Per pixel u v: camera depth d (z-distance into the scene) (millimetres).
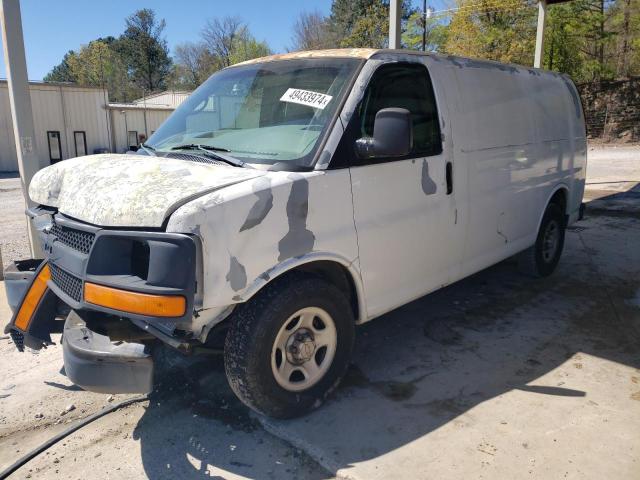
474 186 4316
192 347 2895
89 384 2857
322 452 2984
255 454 3004
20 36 5551
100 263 2697
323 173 3113
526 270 5879
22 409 3512
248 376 2973
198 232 2578
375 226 3445
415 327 4715
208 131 3787
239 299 2793
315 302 3166
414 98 3816
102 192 2840
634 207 10297
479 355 4164
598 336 4512
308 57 3816
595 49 34531
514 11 31922
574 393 3572
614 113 30359
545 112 5461
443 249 4082
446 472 2807
